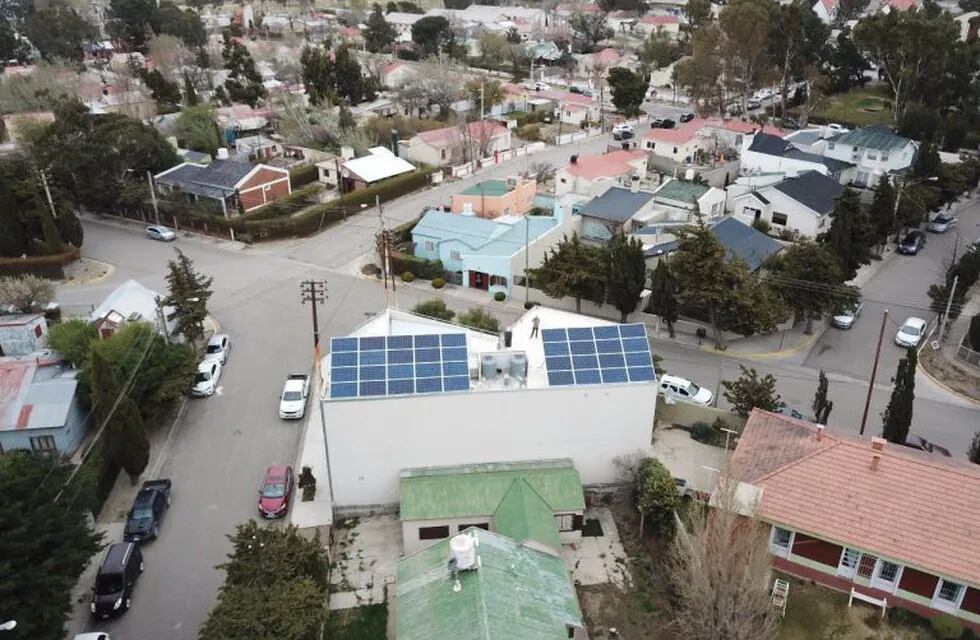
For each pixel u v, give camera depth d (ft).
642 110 389.39
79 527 94.27
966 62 314.55
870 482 102.58
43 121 282.36
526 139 344.28
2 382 134.62
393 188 263.29
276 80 428.97
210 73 419.13
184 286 159.33
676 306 168.76
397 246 215.31
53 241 203.62
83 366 137.69
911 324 172.45
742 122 322.75
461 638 81.97
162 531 114.62
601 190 246.88
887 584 99.66
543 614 87.51
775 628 89.51
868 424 142.51
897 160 269.23
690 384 148.36
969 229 242.78
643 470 115.55
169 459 130.93
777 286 168.76
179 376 139.33
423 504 108.68
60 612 89.30
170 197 242.37
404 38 546.26
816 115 356.18
